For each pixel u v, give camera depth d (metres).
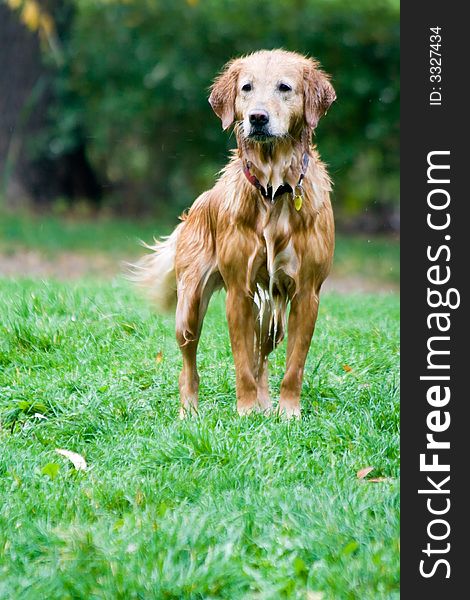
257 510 5.61
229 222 7.16
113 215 23.52
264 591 4.87
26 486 6.15
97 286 11.55
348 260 20.14
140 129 22.36
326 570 4.98
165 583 4.89
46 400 7.70
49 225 21.64
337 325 9.95
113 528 5.43
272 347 7.70
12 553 5.23
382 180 21.88
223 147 22.05
